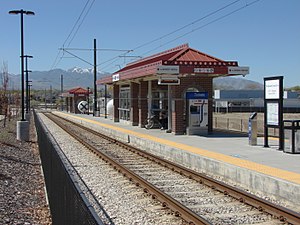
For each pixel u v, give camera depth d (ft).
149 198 36.37
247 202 33.91
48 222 31.01
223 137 77.25
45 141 43.93
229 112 245.24
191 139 73.72
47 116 231.09
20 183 45.39
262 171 39.75
